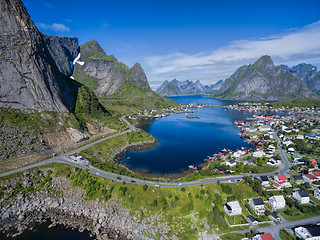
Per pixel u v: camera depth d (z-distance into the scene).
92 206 89.69
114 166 123.12
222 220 78.06
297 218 79.06
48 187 100.62
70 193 97.62
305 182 100.56
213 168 120.38
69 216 85.69
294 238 69.25
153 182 100.06
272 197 86.00
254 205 83.38
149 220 81.44
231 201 84.69
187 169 131.25
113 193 94.06
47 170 110.81
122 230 77.75
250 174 111.12
